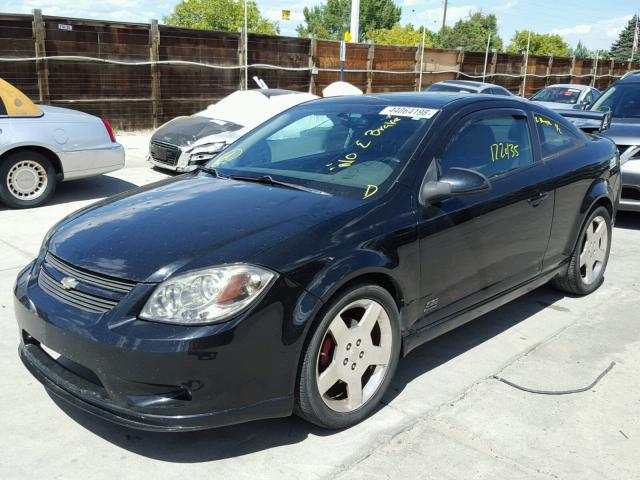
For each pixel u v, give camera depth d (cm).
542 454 283
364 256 287
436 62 2289
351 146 359
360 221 297
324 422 288
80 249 286
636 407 325
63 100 1321
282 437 293
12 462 270
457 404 325
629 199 697
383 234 299
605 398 334
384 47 2039
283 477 264
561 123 462
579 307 468
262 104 1012
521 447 288
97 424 301
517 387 344
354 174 335
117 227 298
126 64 1395
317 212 297
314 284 269
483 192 331
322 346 283
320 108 417
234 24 7100
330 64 1859
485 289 374
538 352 390
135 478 262
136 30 1398
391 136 355
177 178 388
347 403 297
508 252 384
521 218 387
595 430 303
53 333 266
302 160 362
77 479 261
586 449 288
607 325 435
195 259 261
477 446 288
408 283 314
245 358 253
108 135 780
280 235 275
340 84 1352
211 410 252
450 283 344
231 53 1588
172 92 1495
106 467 269
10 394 325
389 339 311
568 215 440
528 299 484
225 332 247
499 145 388
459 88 1582
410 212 316
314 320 272
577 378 356
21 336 310
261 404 263
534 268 418
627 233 702
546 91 1711
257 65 1636
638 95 814
